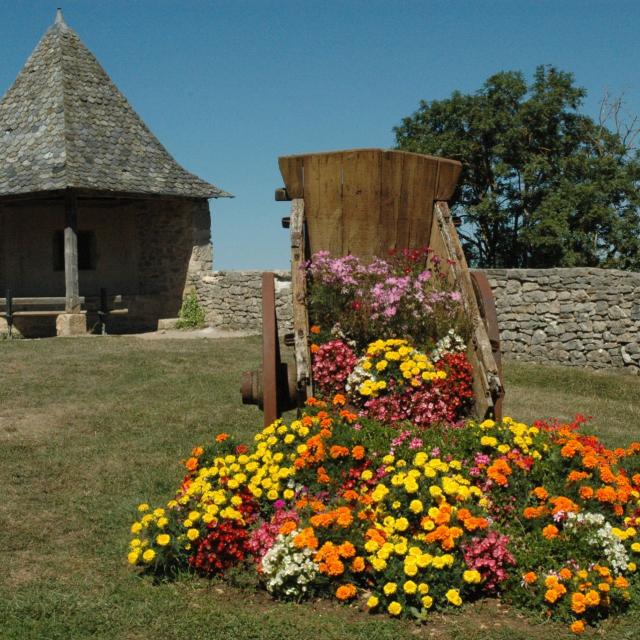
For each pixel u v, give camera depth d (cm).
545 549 473
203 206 2092
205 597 489
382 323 611
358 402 579
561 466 528
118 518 646
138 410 1027
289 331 1827
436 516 470
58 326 1889
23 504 683
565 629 439
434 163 652
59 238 2181
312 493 524
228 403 1073
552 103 2806
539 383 1353
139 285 2188
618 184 2784
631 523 502
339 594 460
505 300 1565
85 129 2012
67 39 2153
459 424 563
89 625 461
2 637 445
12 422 966
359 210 656
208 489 531
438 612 456
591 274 1479
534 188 2859
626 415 1115
